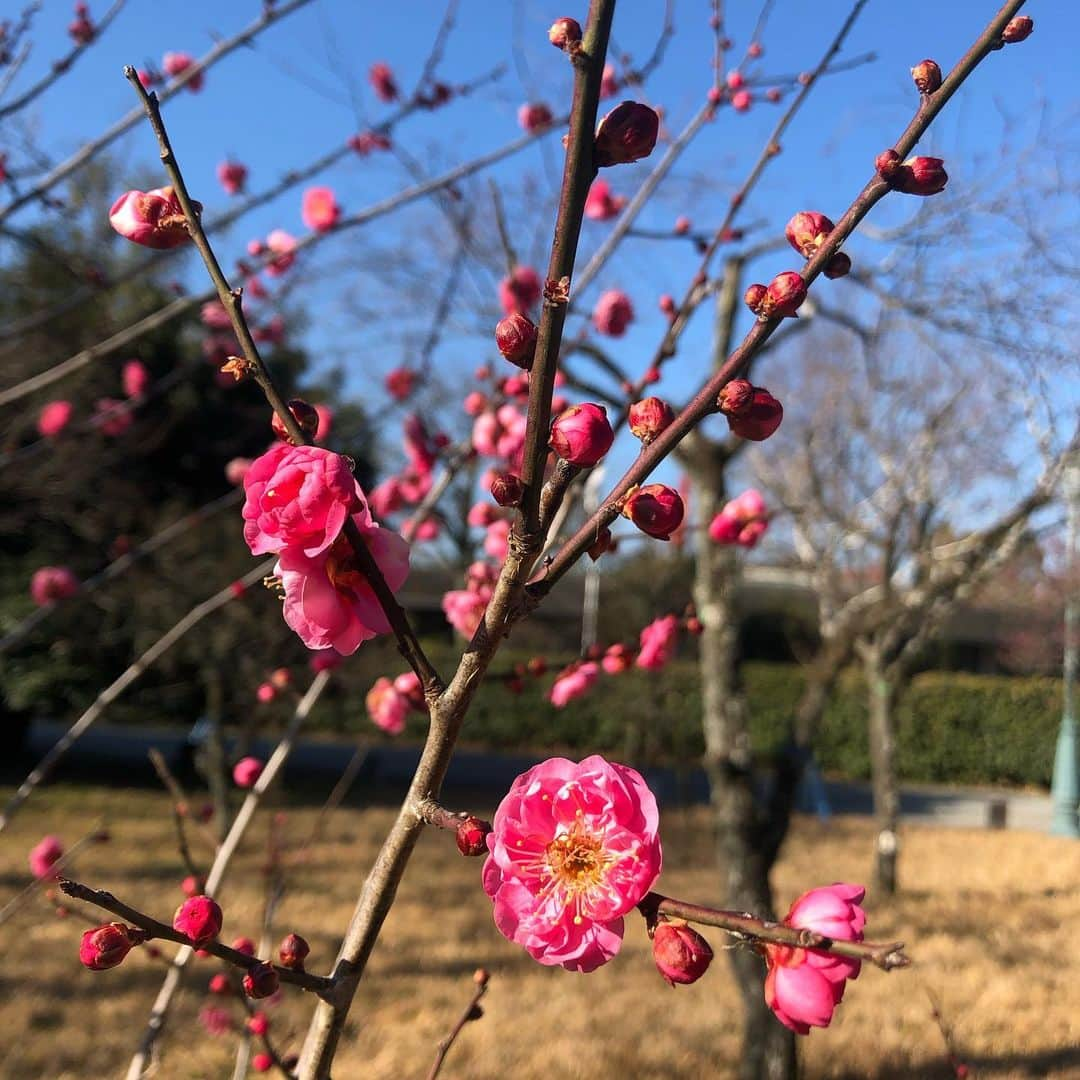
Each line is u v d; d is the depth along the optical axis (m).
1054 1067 4.97
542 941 0.97
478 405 3.19
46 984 5.44
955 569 4.86
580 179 0.92
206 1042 4.74
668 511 1.00
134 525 10.19
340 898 7.48
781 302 1.03
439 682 1.05
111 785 12.48
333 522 1.00
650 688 12.60
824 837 11.86
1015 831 13.26
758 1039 4.18
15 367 5.16
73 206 5.18
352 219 3.05
